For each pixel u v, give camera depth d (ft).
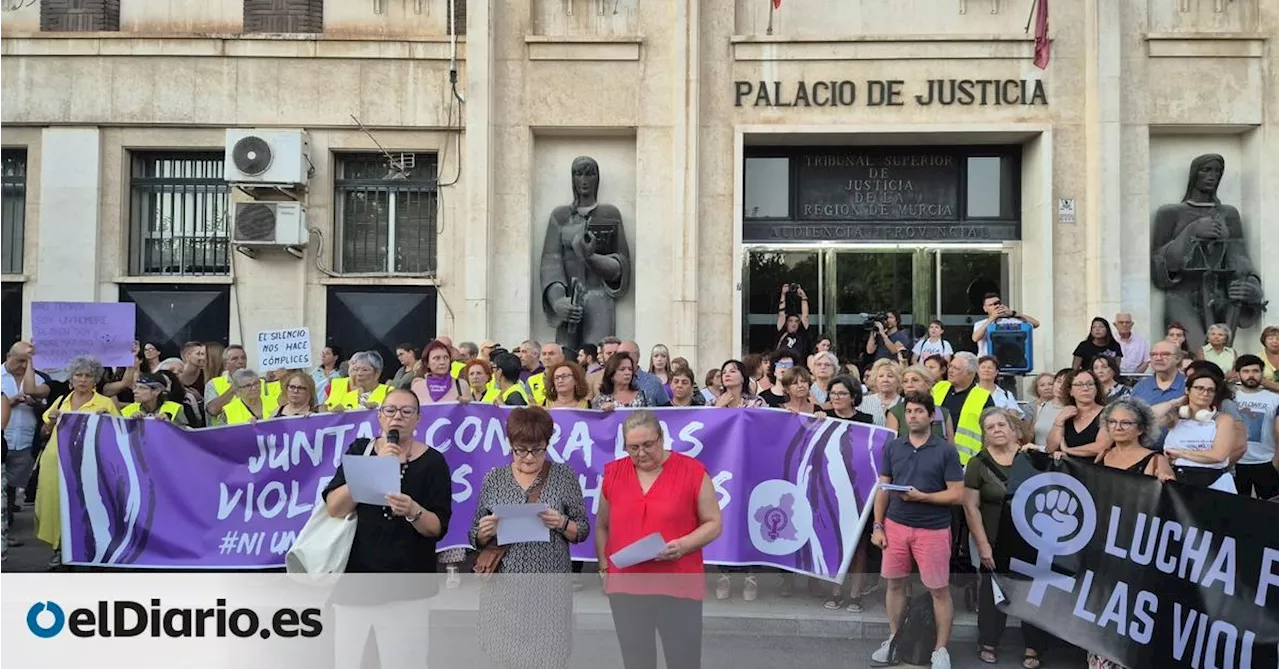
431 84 45.47
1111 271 43.27
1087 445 22.57
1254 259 44.52
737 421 24.85
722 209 44.88
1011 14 45.21
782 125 44.70
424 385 28.09
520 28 44.96
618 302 45.50
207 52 45.32
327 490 16.58
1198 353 36.86
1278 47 43.91
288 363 30.86
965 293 47.70
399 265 46.75
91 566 24.82
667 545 15.89
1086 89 44.04
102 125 45.60
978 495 22.68
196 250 46.73
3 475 26.86
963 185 47.83
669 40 44.75
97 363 27.50
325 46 45.34
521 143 44.93
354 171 46.88
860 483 23.95
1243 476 25.72
